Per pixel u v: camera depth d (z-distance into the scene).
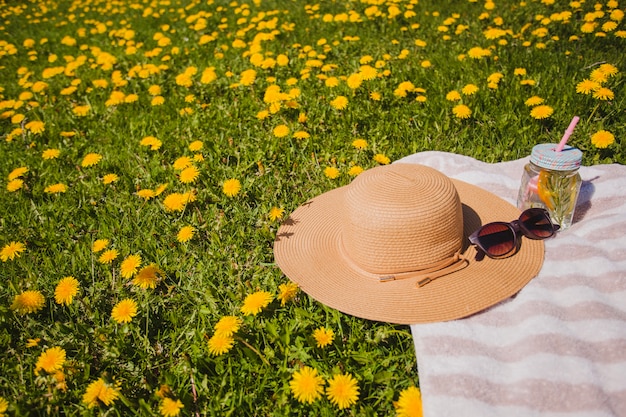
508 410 0.70
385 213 0.79
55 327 0.95
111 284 1.03
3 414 0.80
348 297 0.82
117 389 0.81
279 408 0.81
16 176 1.31
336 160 1.31
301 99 1.59
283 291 0.89
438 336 0.76
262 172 1.27
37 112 1.79
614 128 1.28
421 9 2.34
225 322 0.85
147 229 1.17
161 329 0.96
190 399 0.83
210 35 2.46
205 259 1.07
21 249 1.04
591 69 1.56
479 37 1.94
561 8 2.03
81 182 1.35
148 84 1.91
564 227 0.96
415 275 0.82
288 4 2.79
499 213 0.96
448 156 1.17
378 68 1.70
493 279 0.82
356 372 0.84
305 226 1.00
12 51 2.47
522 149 1.26
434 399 0.71
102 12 3.29
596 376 0.71
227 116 1.57
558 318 0.77
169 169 1.35
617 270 0.82
